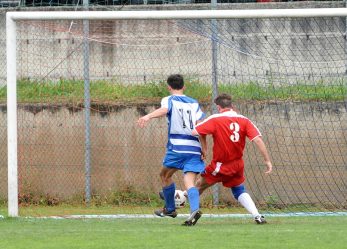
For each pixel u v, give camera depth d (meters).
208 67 43.81
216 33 43.12
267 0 47.56
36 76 45.09
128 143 43.81
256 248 23.30
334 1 46.06
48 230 28.98
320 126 42.50
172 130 30.06
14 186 35.00
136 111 43.91
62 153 44.12
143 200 43.41
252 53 43.44
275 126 42.72
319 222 32.28
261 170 42.34
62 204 43.69
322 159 42.44
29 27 45.06
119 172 43.78
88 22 43.66
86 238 26.03
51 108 44.25
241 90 43.06
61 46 45.03
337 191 42.28
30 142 44.34
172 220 34.66
